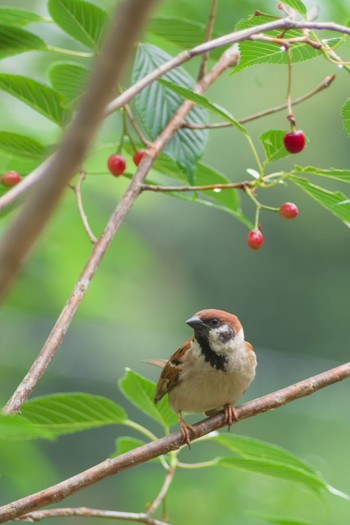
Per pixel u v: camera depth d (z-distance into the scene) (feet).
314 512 37.60
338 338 84.94
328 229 84.53
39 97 21.27
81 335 58.49
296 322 85.40
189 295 83.71
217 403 23.21
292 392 17.67
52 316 43.78
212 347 22.50
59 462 55.93
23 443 30.19
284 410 51.49
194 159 21.63
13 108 37.68
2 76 20.71
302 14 16.94
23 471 30.89
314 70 72.38
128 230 45.34
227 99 71.97
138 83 15.51
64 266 40.65
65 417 18.57
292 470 18.75
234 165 76.79
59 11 21.21
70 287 41.91
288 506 37.40
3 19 21.83
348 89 76.18
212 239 84.89
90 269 18.30
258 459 18.67
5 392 43.39
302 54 18.21
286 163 78.07
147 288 68.69
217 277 84.79
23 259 4.81
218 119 74.38
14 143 21.74
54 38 36.88
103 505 46.32
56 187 4.83
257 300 85.76
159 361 24.39
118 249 44.98
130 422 18.81
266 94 72.54
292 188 83.66
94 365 58.75
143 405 20.89
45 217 4.83
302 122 77.30
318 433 50.21
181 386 22.98
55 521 37.50
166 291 81.51
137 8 4.81
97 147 24.88
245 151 76.38
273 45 17.81
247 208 84.12
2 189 20.52
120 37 4.83
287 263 85.30
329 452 48.93
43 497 14.55
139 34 5.04
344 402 50.93
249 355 23.11
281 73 71.92
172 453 19.30
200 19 32.30
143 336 60.75
